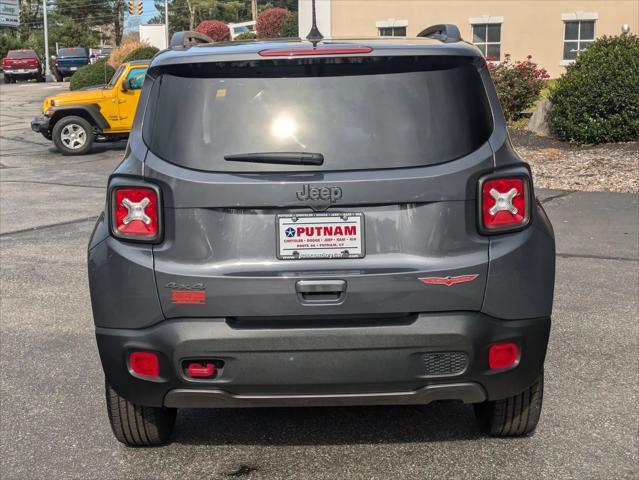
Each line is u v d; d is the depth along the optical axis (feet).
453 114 11.19
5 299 22.24
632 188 37.27
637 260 25.21
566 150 48.88
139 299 11.09
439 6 91.86
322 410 14.49
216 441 13.35
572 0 88.48
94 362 17.29
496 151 11.16
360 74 11.23
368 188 10.85
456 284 10.91
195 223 11.00
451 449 12.85
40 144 66.95
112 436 13.65
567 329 18.79
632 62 48.52
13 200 39.19
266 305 10.91
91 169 51.57
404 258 11.00
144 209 11.11
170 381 11.16
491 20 90.53
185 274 10.94
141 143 11.40
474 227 11.07
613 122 48.91
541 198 35.76
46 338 18.93
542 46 90.02
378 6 93.71
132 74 59.82
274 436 13.48
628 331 18.61
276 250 11.02
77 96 59.36
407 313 10.98
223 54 11.25
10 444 13.37
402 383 11.03
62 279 24.35
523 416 12.62
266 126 11.07
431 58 11.33
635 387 15.33
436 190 10.91
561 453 12.67
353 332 10.82
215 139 11.10
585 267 24.44
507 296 11.05
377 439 13.28
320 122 11.05
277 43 12.01
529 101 62.03
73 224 32.89
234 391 11.14
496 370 11.18
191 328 10.98
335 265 10.97
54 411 14.71
